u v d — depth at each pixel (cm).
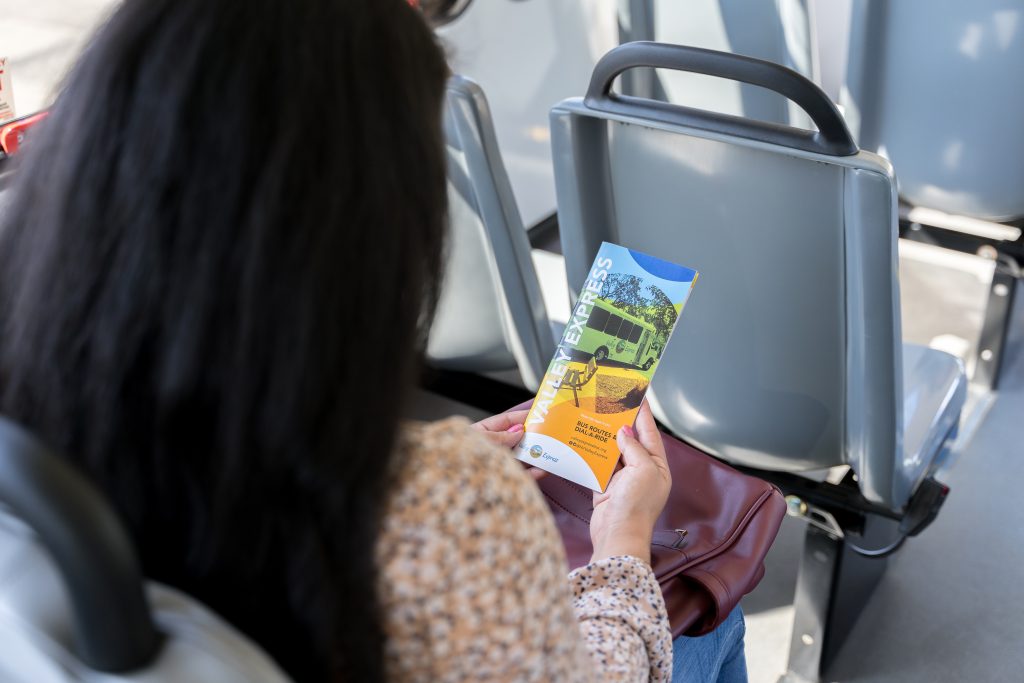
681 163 126
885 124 205
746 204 124
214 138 51
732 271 133
